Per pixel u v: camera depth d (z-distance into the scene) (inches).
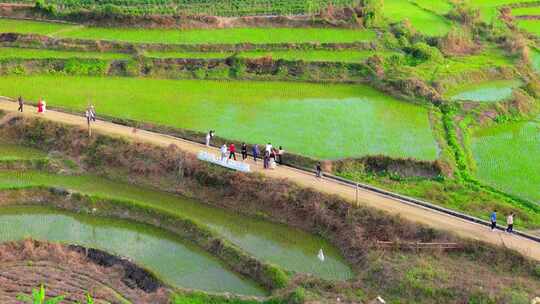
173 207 2081.7
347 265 1820.9
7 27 3206.2
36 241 1854.1
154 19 3230.8
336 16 3358.8
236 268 1808.6
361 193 2017.7
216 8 3432.6
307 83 2837.1
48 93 2677.2
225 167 2139.5
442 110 2630.4
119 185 2188.7
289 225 1979.6
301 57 2970.0
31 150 2352.4
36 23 3272.6
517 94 2785.4
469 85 2918.3
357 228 1875.0
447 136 2421.3
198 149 2262.6
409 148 2303.2
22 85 2746.1
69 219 2034.9
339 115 2559.1
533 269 1675.7
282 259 1852.9
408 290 1626.5
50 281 1701.5
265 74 2871.6
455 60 3107.8
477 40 3378.4
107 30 3193.9
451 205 1979.6
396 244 1798.7
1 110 2477.9
